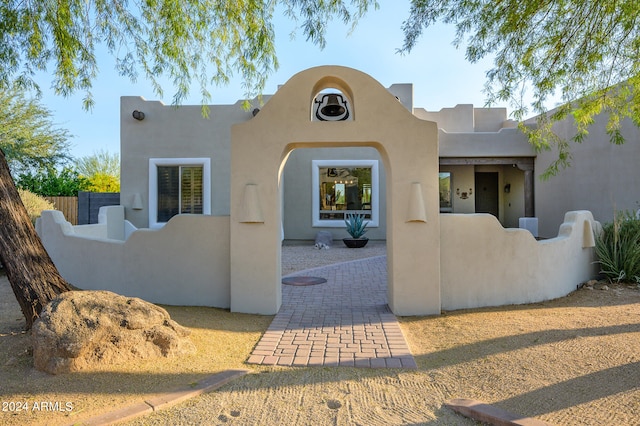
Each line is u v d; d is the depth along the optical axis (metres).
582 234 9.48
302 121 7.25
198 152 16.70
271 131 7.31
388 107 7.21
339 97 13.98
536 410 3.85
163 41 8.52
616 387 4.23
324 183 17.84
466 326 6.47
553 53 7.61
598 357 5.00
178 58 8.64
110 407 3.89
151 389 4.29
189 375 4.66
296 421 3.79
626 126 12.89
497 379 4.55
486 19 7.55
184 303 7.96
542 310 7.36
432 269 7.24
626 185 12.91
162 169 16.91
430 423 3.76
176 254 8.01
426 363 5.11
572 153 15.32
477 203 22.41
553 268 8.35
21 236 5.79
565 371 4.66
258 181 7.37
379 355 5.32
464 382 4.53
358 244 16.36
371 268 12.10
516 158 17.39
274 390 4.38
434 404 4.10
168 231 8.05
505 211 22.17
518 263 7.89
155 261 8.12
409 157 7.20
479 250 7.63
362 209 17.83
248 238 7.43
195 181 16.86
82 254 9.41
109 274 8.71
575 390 4.21
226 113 16.64
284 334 6.19
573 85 7.91
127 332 4.96
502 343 5.62
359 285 9.88
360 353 5.40
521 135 17.03
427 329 6.46
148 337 5.11
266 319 7.09
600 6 6.75
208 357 5.24
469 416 3.86
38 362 4.58
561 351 5.23
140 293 8.24
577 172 15.09
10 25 7.84
